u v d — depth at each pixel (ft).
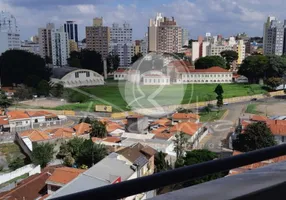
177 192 2.52
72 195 2.09
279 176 2.83
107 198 2.15
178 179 2.42
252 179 2.77
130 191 2.23
